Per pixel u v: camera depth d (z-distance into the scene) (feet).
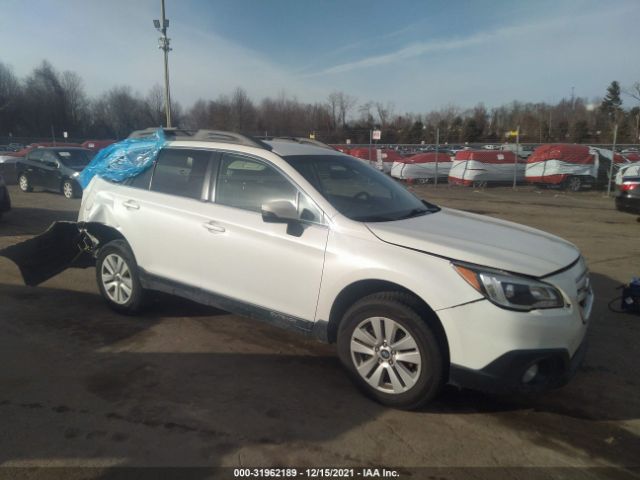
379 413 10.91
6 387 11.63
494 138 211.82
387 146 141.18
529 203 52.54
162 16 74.13
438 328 10.44
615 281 21.76
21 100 219.41
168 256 14.58
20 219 34.58
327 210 11.93
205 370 12.71
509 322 9.69
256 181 13.26
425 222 12.55
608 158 67.51
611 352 14.39
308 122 203.21
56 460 9.09
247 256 12.82
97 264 16.62
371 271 10.87
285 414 10.77
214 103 184.44
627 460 9.52
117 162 16.62
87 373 12.38
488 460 9.43
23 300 17.67
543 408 11.34
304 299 11.99
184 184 14.65
